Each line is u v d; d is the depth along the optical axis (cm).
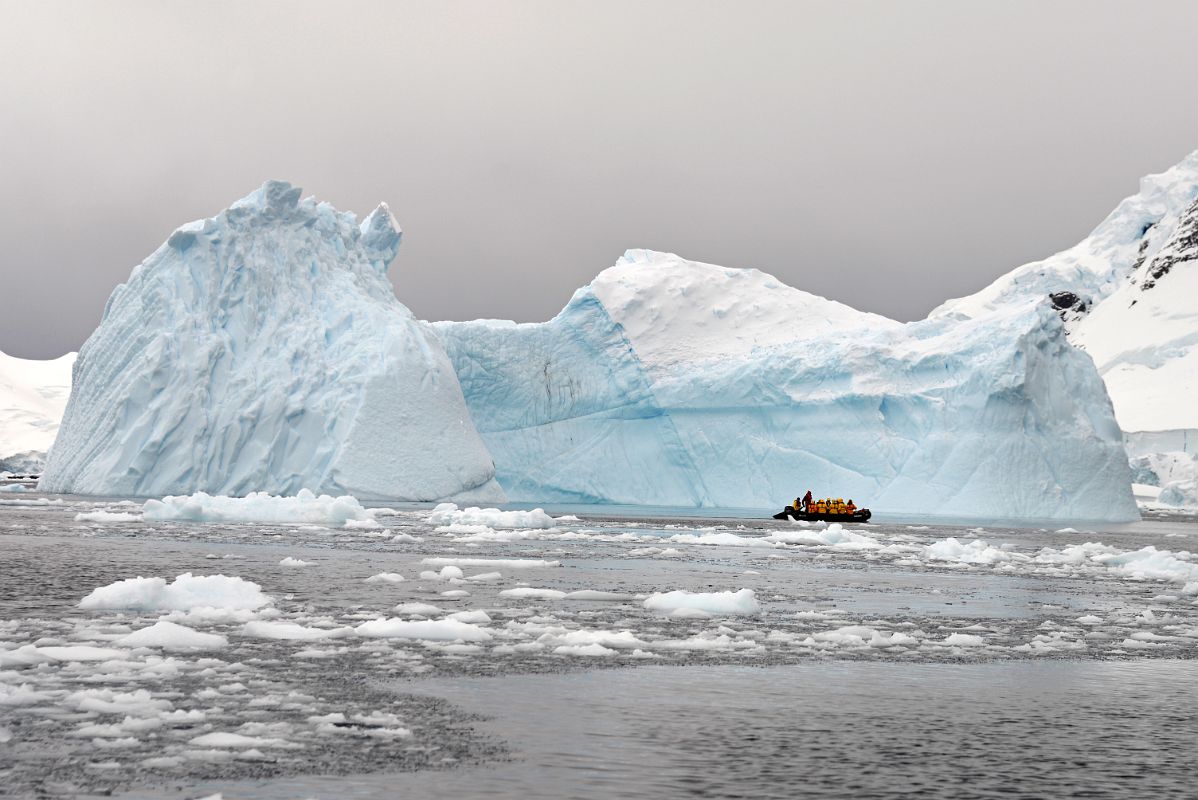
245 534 5178
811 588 3612
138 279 8981
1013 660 2306
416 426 8781
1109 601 3522
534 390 10812
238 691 1759
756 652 2283
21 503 7225
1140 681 2098
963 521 9244
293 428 8588
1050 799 1359
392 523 6388
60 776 1316
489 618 2588
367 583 3256
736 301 11344
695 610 2841
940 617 2983
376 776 1355
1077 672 2183
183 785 1297
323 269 9294
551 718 1664
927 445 9631
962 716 1769
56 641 2116
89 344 8950
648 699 1811
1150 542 7275
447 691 1814
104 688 1733
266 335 8800
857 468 9831
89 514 6009
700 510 10031
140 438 8344
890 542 6228
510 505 9331
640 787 1352
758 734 1616
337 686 1819
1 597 2738
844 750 1545
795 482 9994
